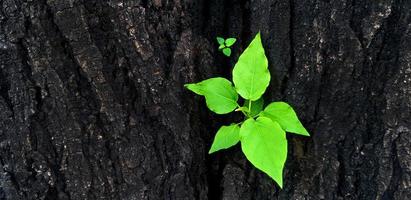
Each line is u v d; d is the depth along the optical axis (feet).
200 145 2.61
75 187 2.55
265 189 2.60
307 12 2.37
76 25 2.35
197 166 2.63
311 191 2.54
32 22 2.34
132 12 2.39
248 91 2.42
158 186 2.58
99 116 2.47
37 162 2.50
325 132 2.46
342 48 2.35
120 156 2.52
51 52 2.38
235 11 2.58
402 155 2.39
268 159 2.31
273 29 2.45
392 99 2.35
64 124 2.46
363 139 2.43
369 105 2.39
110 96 2.44
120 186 2.56
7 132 2.49
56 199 2.57
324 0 2.34
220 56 2.63
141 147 2.52
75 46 2.38
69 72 2.40
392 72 2.33
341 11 2.32
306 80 2.43
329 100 2.42
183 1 2.46
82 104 2.44
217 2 2.58
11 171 2.54
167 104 2.50
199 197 2.67
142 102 2.48
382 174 2.44
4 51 2.38
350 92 2.39
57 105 2.43
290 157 2.53
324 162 2.49
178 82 2.50
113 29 2.39
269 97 2.53
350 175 2.48
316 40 2.38
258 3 2.48
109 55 2.41
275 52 2.47
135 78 2.45
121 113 2.47
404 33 2.29
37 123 2.46
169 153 2.56
